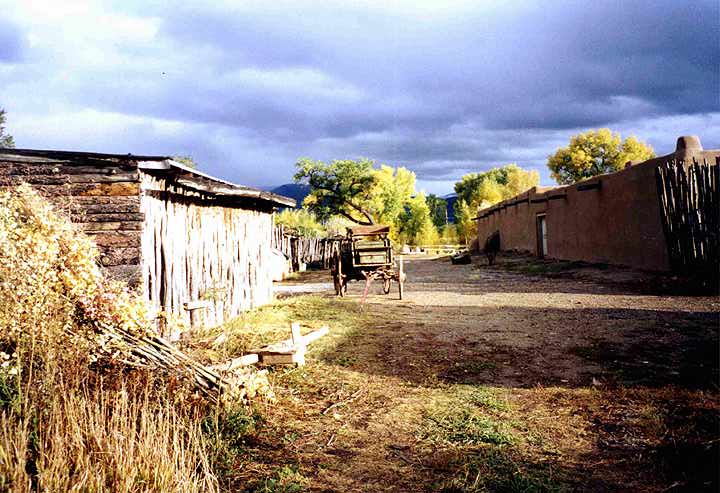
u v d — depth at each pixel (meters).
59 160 6.52
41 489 2.95
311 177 53.12
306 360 6.55
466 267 23.81
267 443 4.14
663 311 9.26
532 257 25.64
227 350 6.48
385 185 57.72
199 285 8.14
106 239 6.43
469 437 4.21
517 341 7.47
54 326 4.15
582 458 3.81
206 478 3.21
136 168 6.46
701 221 12.13
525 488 3.36
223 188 8.31
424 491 3.39
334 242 31.31
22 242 4.25
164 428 3.66
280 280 21.47
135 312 4.65
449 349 7.11
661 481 3.42
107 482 3.15
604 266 17.39
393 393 5.34
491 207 35.06
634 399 4.87
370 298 12.57
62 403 3.75
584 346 6.99
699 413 4.42
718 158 11.59
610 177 17.56
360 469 3.71
